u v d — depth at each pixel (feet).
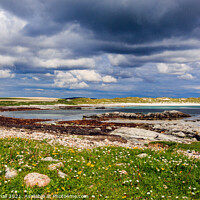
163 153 44.52
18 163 30.58
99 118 225.97
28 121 175.52
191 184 27.20
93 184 26.03
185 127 125.80
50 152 40.78
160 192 24.90
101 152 45.34
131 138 97.86
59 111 337.11
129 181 27.40
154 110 390.42
